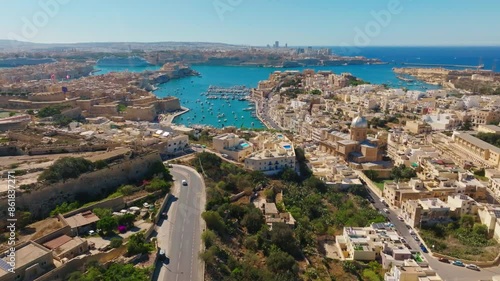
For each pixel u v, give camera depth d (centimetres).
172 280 11738
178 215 15938
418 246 16738
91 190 17025
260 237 14712
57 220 14088
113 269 11469
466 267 15150
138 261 12450
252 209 16800
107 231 13800
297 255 14650
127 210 15862
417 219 18375
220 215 15488
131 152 19738
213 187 18800
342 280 13538
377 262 14862
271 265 13162
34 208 14850
